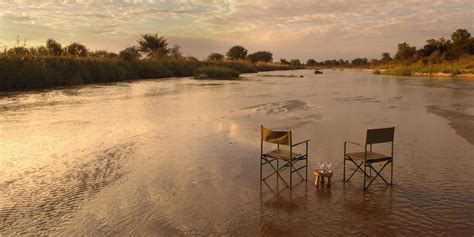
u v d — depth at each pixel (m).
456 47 82.94
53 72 37.16
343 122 15.80
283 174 8.77
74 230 6.05
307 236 5.79
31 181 8.36
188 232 5.95
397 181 8.25
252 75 68.38
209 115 17.61
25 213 6.70
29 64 34.44
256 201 7.18
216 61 76.56
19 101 23.67
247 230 6.01
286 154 8.21
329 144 11.72
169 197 7.39
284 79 54.44
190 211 6.74
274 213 6.62
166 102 23.23
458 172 8.87
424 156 10.30
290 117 17.03
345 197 7.34
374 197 7.32
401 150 10.99
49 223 6.31
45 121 16.12
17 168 9.32
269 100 24.50
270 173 8.85
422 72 65.69
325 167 8.34
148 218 6.46
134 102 23.27
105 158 10.16
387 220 6.32
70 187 7.97
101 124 15.34
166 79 52.09
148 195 7.50
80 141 12.21
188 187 7.95
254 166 9.41
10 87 32.22
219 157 10.23
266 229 6.03
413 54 103.06
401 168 9.20
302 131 13.77
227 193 7.61
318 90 33.88
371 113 18.62
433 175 8.65
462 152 10.73
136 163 9.69
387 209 6.76
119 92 30.42
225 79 53.06
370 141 7.63
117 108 20.34
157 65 57.56
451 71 61.22
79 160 9.98
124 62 52.28
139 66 54.72
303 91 32.56
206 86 38.12
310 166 9.38
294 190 7.74
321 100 24.84
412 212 6.63
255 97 26.69
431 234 5.84
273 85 40.50
